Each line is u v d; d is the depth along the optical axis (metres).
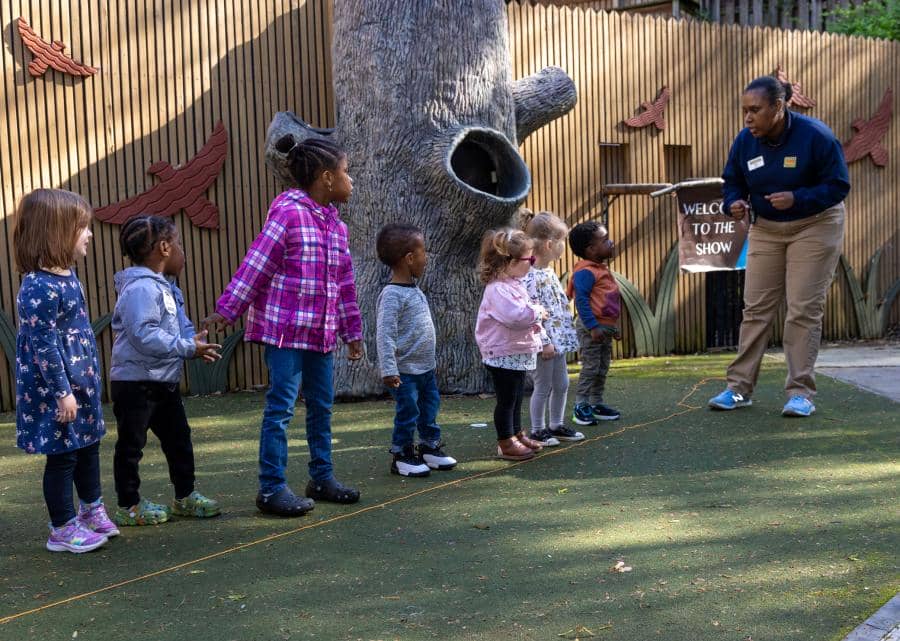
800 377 5.85
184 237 7.19
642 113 8.63
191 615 3.01
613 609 2.97
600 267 5.82
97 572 3.43
